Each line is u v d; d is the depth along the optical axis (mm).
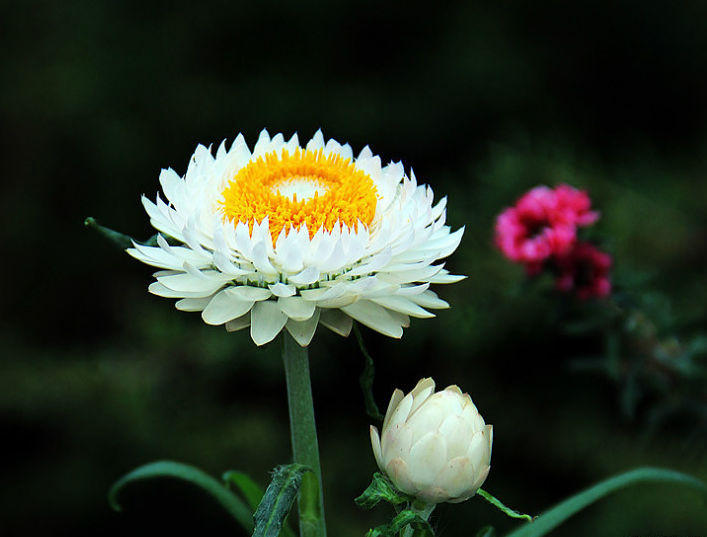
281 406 788
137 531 779
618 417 698
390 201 367
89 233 868
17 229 873
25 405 741
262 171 366
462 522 724
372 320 354
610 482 384
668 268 670
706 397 478
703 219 690
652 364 476
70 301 876
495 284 654
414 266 354
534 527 378
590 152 875
